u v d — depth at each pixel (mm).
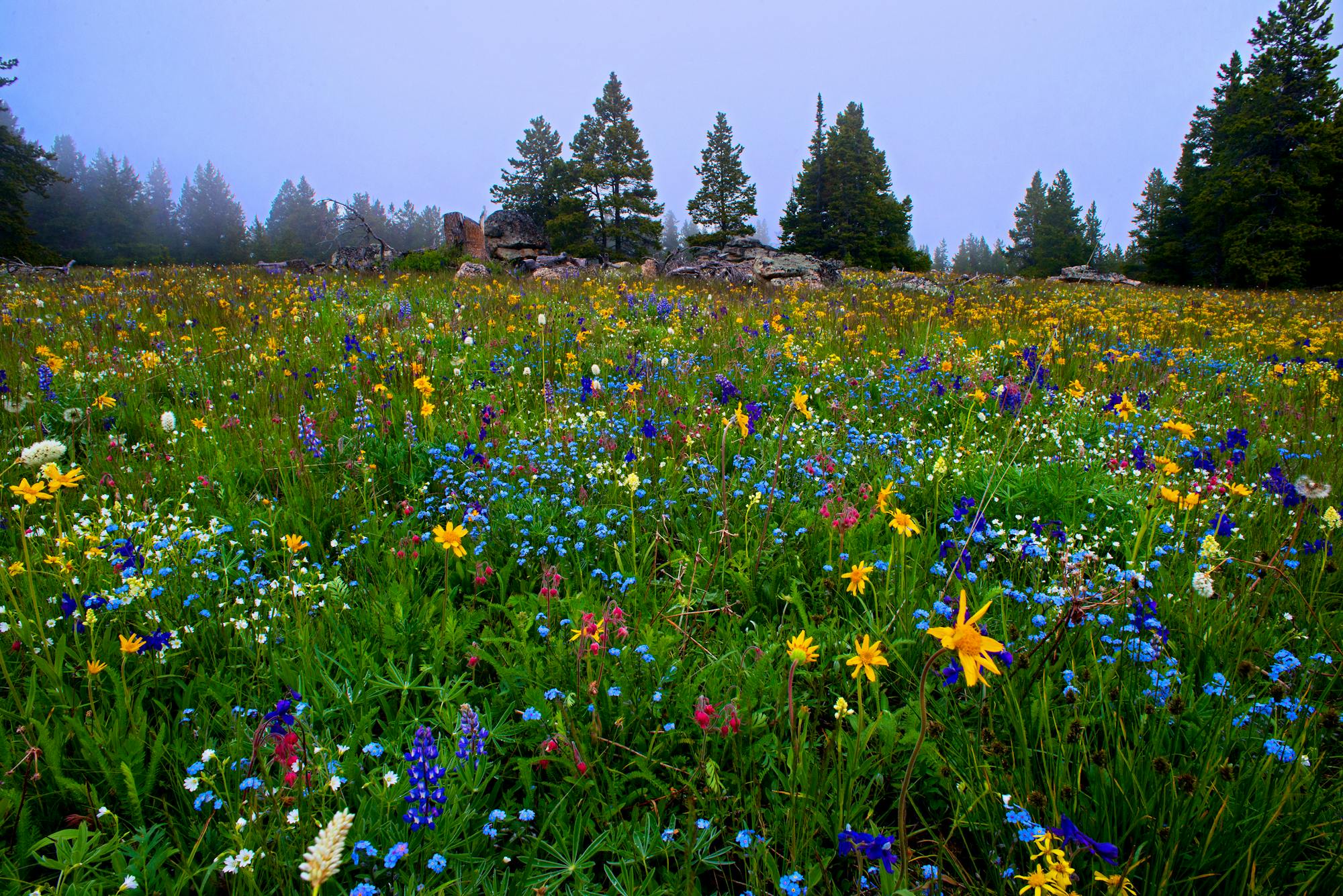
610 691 2354
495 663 2621
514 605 3061
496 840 2078
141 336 8219
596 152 65562
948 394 6453
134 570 2947
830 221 70938
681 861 2016
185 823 2055
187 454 4605
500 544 3646
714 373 7238
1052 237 98125
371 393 6246
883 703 2418
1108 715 2283
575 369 7418
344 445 4453
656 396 6230
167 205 172000
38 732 2158
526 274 22922
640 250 66812
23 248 54781
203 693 2498
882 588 3189
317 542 3691
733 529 3805
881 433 5473
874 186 69438
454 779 2168
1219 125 56750
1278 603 3027
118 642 2662
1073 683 2471
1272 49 49688
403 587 3014
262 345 7957
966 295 21344
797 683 2625
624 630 2549
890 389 6773
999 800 2039
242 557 3490
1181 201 59562
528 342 8469
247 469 4418
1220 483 3875
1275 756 2014
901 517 2727
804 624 2945
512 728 2379
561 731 2236
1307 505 3727
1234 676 2531
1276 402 6887
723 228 73188
